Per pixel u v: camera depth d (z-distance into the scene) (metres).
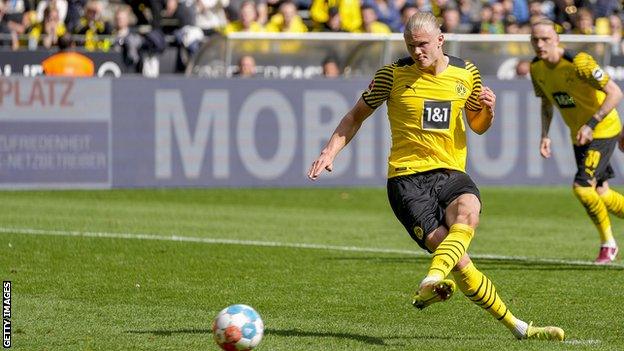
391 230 48.28
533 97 65.94
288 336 25.89
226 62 67.38
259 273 35.72
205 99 63.41
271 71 67.81
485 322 27.78
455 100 24.92
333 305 30.17
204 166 63.59
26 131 61.47
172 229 47.44
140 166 62.94
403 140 25.17
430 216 24.59
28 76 61.31
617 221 52.75
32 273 35.28
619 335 26.17
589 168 38.62
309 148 64.62
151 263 37.69
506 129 65.75
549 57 38.25
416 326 27.25
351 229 48.47
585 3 82.12
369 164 65.19
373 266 37.44
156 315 28.55
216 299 30.97
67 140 62.09
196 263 37.78
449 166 24.95
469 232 23.92
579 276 35.56
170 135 63.12
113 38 73.88
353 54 68.44
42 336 25.86
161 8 75.31
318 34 67.50
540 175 66.44
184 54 72.06
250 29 72.44
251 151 63.97
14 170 61.53
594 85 37.56
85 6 79.06
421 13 24.30
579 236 46.91
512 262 38.81
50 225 48.19
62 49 68.06
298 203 58.47
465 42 68.62
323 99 64.56
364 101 25.38
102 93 62.28
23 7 81.19
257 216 52.88
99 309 29.34
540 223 51.47
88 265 37.09
